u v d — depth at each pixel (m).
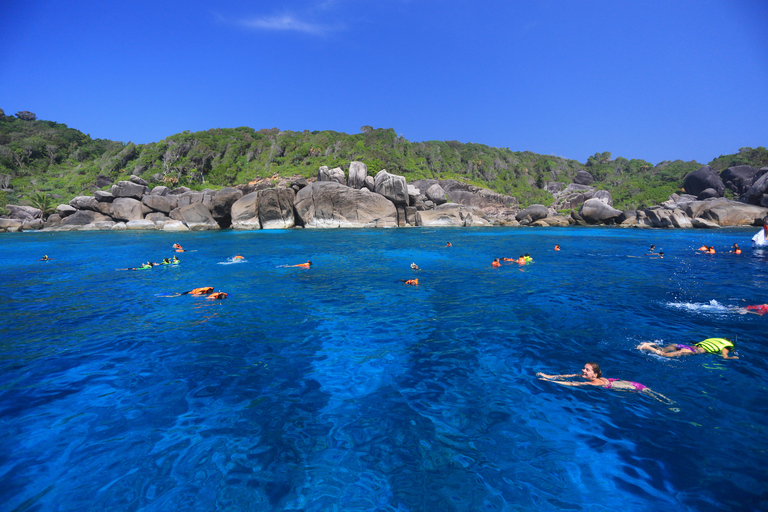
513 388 5.37
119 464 3.78
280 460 3.85
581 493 3.35
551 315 8.95
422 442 4.14
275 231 39.94
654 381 5.51
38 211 50.16
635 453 3.89
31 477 3.59
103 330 8.09
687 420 4.49
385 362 6.33
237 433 4.32
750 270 15.16
